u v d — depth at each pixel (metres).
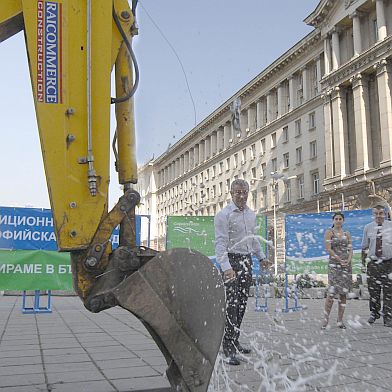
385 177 32.53
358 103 35.81
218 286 2.45
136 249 2.46
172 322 2.32
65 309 10.52
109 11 2.52
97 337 6.25
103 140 2.42
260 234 10.34
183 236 11.00
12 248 9.48
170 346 2.31
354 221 10.53
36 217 9.64
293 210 42.94
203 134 44.22
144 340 5.98
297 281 12.88
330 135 38.38
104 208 2.41
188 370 2.31
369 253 7.50
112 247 2.46
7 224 9.48
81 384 3.70
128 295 2.29
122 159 2.62
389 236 7.36
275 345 5.26
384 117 33.22
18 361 4.62
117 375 4.01
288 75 45.56
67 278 9.72
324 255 9.72
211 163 43.25
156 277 2.33
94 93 2.44
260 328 6.81
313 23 41.34
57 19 2.42
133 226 2.51
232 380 3.68
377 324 7.25
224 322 2.44
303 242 9.92
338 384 3.56
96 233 2.39
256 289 10.04
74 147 2.38
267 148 47.50
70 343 5.74
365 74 35.88
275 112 47.91
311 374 3.87
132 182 2.61
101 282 2.36
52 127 2.36
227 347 4.45
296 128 43.94
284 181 44.41
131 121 2.64
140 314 2.29
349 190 35.78
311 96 42.88
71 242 2.35
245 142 48.53
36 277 9.56
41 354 5.01
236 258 4.82
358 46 36.19
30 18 2.39
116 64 2.62
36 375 4.02
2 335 6.44
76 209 2.37
